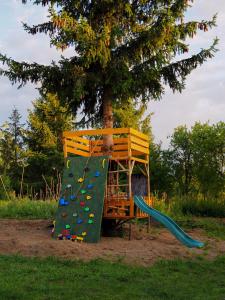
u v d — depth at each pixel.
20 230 13.32
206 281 8.23
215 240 13.59
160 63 13.88
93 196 12.50
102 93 14.98
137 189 14.52
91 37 13.23
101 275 8.12
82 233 11.89
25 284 7.09
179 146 33.47
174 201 22.69
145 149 14.16
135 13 14.52
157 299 6.80
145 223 16.05
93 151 14.57
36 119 40.31
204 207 21.88
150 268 9.06
